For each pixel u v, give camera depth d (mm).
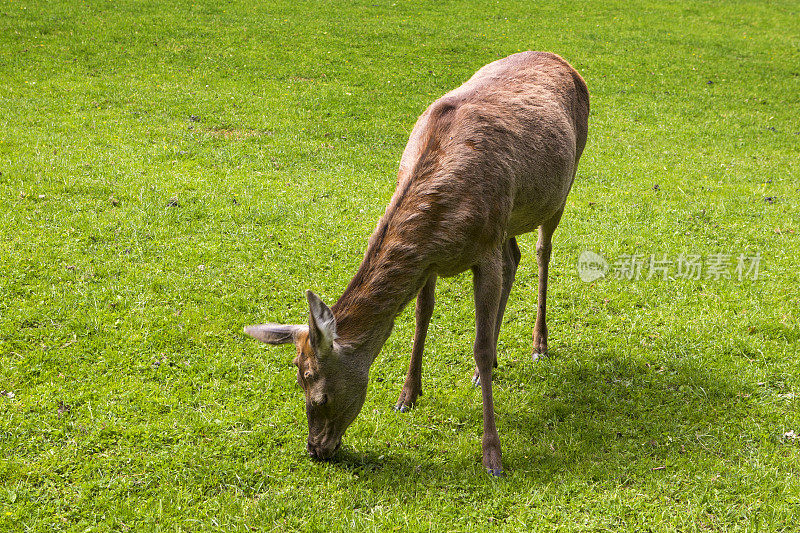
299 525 4031
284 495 4227
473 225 4289
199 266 6691
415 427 4992
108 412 4781
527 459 4699
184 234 7355
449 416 5152
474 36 18609
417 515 4121
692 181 10250
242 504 4145
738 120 13539
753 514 4172
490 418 4574
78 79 12883
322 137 11047
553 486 4406
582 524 4094
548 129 4984
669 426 5047
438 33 18672
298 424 4879
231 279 6586
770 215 8992
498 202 4449
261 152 10039
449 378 5613
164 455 4465
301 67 14883
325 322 3742
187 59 14828
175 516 4027
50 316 5730
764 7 25141
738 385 5516
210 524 3980
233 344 5684
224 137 10602
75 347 5406
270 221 7824
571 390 5523
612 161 10945
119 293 6145
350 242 7496
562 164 5113
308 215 8031
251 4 20344
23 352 5316
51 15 17281
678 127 12930
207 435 4699
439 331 6203
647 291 7004
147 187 8289
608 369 5781
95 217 7391
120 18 17594
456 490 4395
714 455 4734
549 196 5090
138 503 4090
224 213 7844
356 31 18188
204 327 5828
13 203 7535
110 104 11711
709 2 25375
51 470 4254
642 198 9469
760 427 5016
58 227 7113
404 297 4223
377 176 9586
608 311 6707
